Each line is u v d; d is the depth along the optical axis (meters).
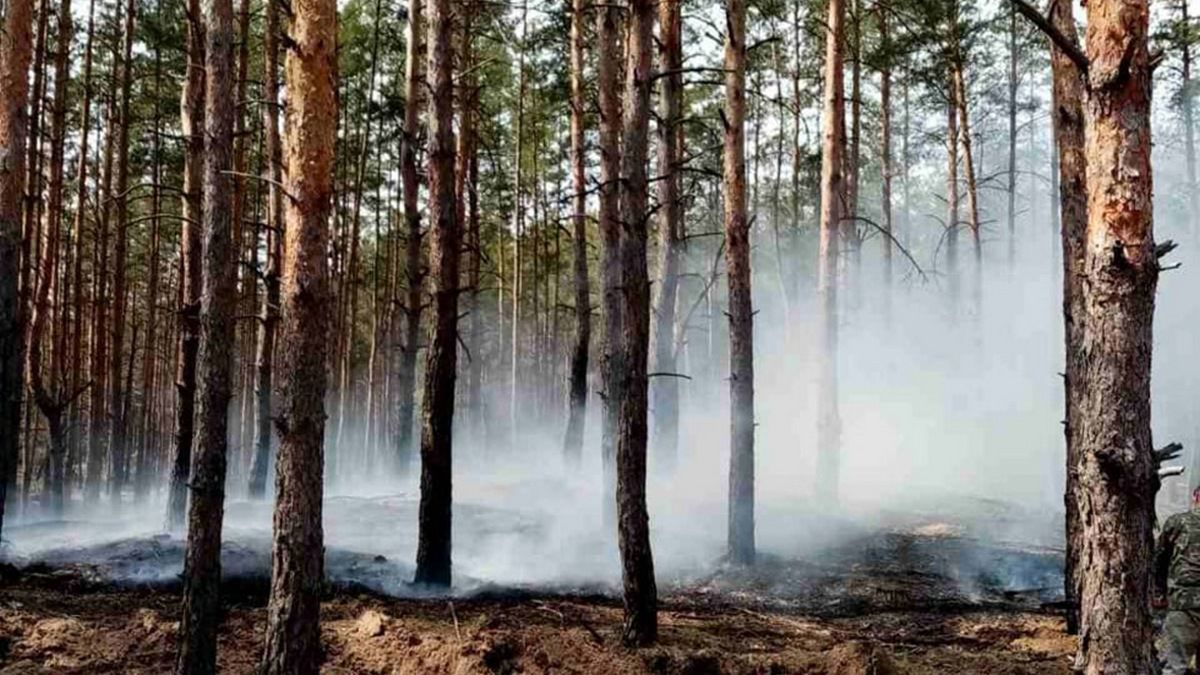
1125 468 4.43
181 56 19.08
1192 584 5.96
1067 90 7.74
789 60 25.84
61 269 26.16
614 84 12.45
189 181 11.20
